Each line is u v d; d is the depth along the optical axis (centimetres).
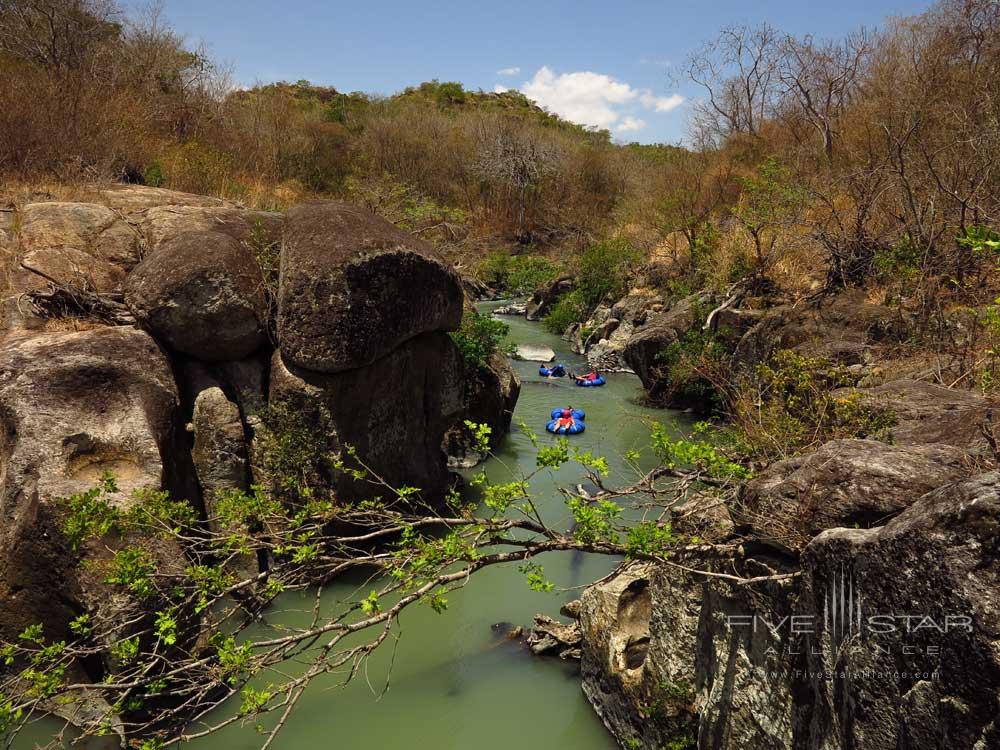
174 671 461
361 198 2244
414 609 770
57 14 1884
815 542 344
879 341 980
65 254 916
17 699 475
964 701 256
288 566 754
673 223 2047
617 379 1738
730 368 1171
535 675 675
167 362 758
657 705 511
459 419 1106
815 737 358
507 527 474
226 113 2520
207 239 816
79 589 573
